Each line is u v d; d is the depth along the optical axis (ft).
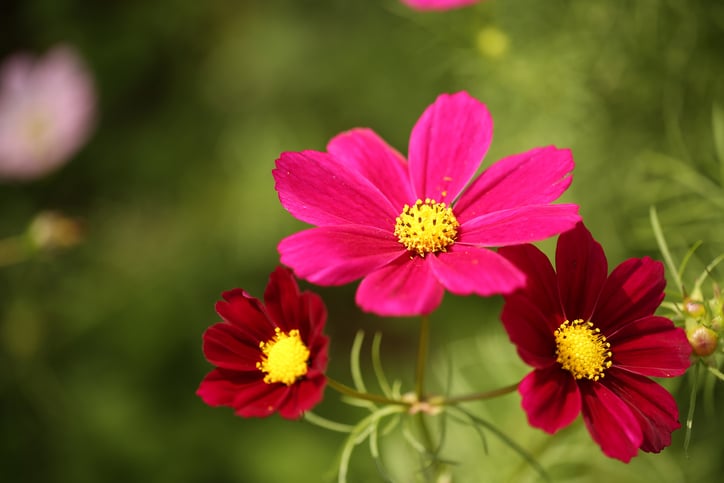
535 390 1.28
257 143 2.72
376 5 2.77
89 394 2.48
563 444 1.75
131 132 2.91
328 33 2.81
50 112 2.65
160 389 2.50
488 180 1.39
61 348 2.56
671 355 1.31
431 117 1.43
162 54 2.97
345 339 2.59
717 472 1.88
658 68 2.19
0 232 2.73
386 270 1.33
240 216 2.65
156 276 2.65
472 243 1.34
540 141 2.29
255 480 2.30
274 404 1.31
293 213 1.37
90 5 3.00
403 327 2.47
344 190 1.39
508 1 2.31
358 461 2.13
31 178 2.70
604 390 1.30
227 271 2.62
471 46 2.21
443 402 1.39
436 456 1.42
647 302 1.32
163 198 2.81
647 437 1.28
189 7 2.96
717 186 1.95
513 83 2.21
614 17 2.22
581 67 2.23
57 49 2.78
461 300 2.39
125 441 2.41
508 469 1.83
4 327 2.54
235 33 2.94
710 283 1.72
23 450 2.44
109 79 2.95
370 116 2.65
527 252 1.32
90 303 2.61
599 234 2.19
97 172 2.85
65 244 1.98
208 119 2.85
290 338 1.33
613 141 2.23
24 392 2.49
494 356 1.96
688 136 2.13
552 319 1.32
